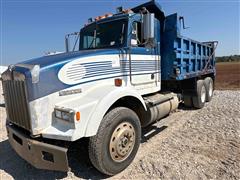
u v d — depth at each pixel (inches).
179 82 278.1
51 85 122.5
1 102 415.2
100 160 125.9
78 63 136.2
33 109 116.8
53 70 124.0
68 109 115.2
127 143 140.6
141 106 164.6
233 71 1309.1
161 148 169.2
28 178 136.0
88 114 120.0
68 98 129.8
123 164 138.6
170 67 216.4
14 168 148.8
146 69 190.9
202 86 303.1
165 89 245.1
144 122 173.6
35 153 116.4
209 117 250.7
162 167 139.2
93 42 191.6
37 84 117.3
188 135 195.2
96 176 136.5
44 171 143.9
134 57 175.9
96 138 124.0
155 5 200.1
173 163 143.7
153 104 181.0
